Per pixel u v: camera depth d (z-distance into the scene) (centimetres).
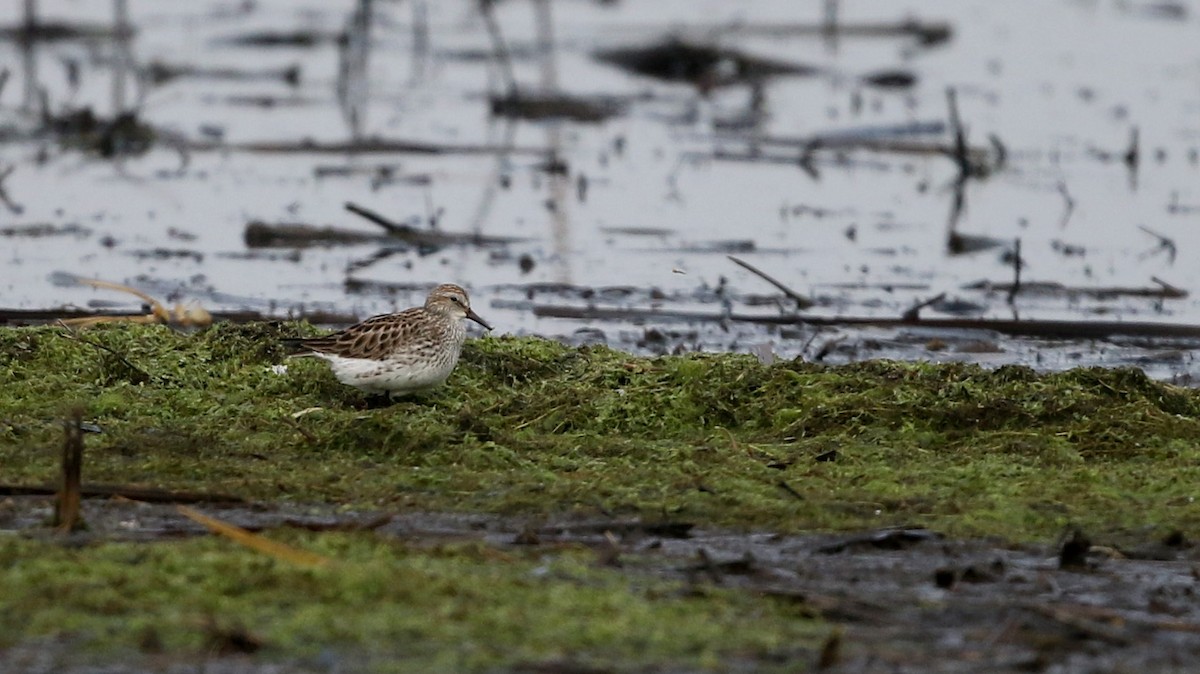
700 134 2853
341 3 4241
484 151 2700
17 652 782
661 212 2320
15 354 1354
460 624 825
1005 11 4112
